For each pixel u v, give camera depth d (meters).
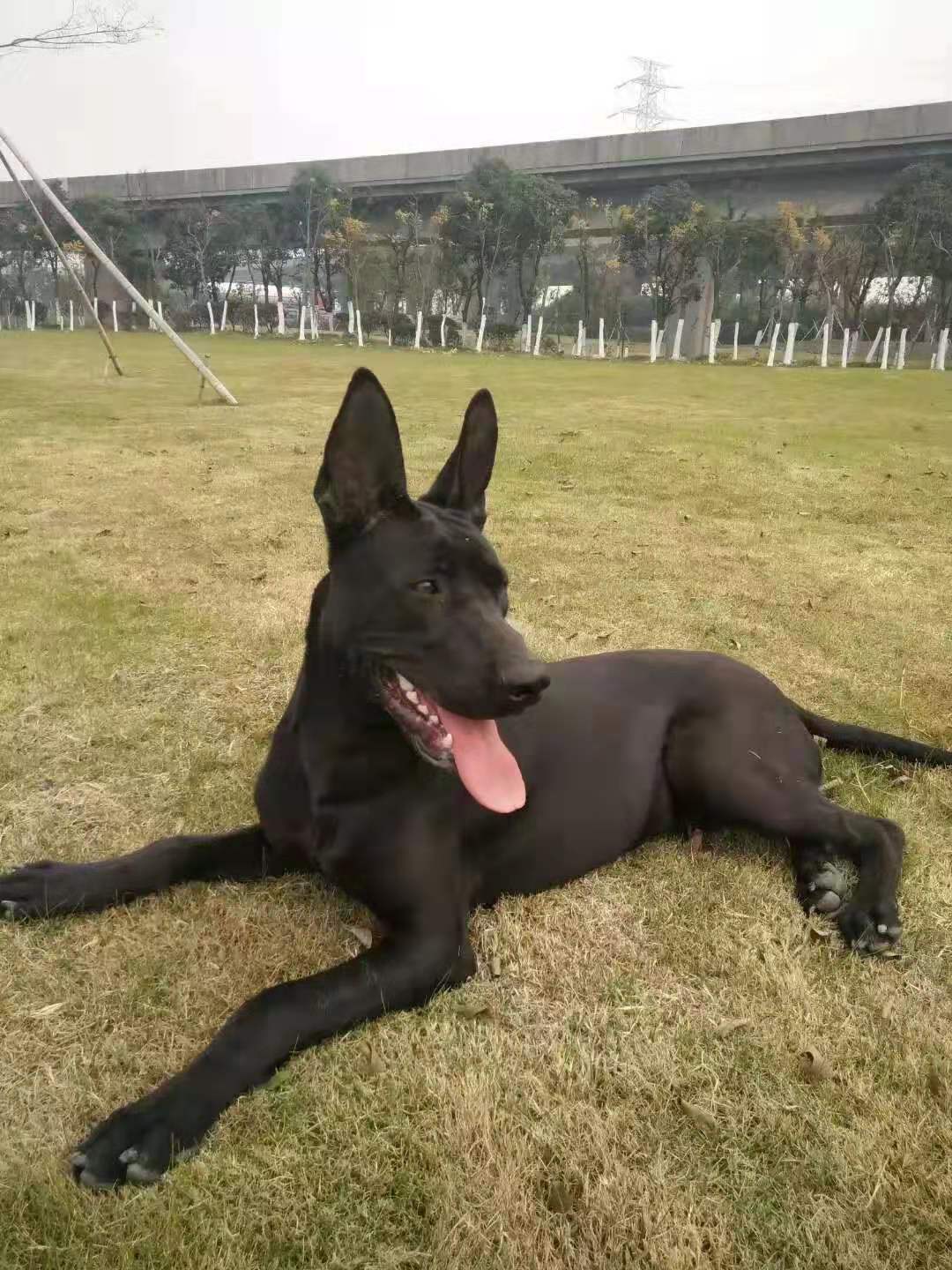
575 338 15.12
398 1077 0.76
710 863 1.08
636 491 3.05
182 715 1.41
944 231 11.66
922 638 1.85
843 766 1.30
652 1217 0.65
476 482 0.94
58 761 1.26
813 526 2.71
